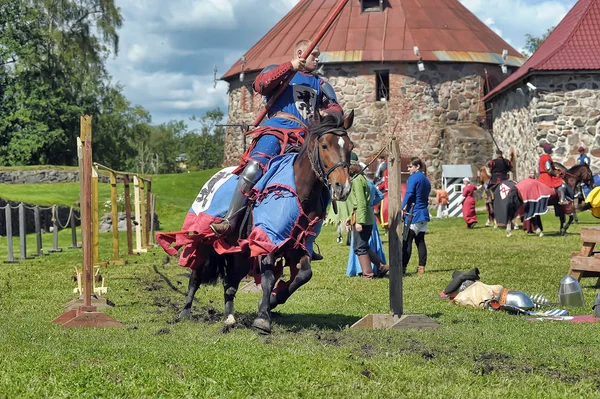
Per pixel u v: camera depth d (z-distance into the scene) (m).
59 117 61.47
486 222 30.33
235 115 48.53
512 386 6.33
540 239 22.62
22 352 7.38
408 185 14.99
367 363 6.96
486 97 41.38
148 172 129.88
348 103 43.81
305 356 7.17
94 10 63.41
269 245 8.21
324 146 8.18
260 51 46.94
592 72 31.86
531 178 24.78
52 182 45.22
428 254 18.67
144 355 7.14
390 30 44.41
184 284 13.59
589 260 12.91
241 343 7.83
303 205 8.34
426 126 43.59
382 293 12.46
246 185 8.61
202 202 9.11
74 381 6.24
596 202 13.76
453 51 43.72
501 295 10.77
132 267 16.73
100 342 8.02
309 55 9.17
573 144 32.25
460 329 8.89
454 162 42.75
